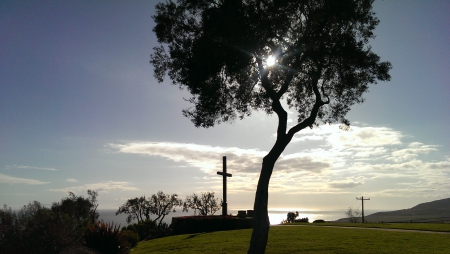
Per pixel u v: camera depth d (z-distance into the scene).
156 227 30.69
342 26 14.12
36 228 14.48
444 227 26.02
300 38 14.12
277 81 15.71
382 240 18.59
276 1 13.06
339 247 16.75
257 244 12.51
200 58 13.91
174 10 14.97
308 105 17.23
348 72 15.05
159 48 15.21
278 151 13.52
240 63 13.82
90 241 15.70
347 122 16.72
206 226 28.94
